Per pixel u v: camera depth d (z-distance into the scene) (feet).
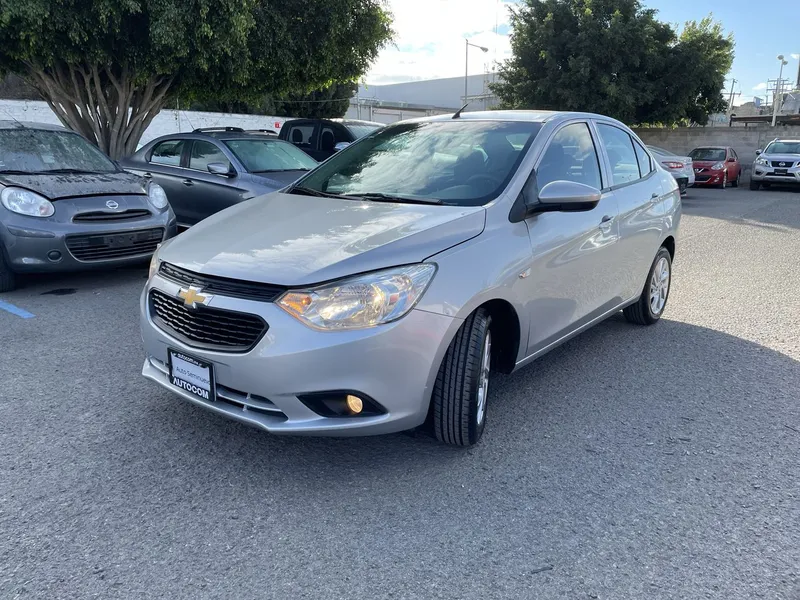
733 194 64.90
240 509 9.12
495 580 7.77
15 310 18.52
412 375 9.37
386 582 7.72
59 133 24.07
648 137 91.30
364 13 41.65
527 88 80.53
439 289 9.52
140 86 41.19
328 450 10.78
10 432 11.23
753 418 12.26
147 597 7.43
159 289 10.37
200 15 32.12
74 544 8.32
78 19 30.63
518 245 10.99
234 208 12.85
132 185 22.04
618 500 9.47
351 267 9.14
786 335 17.35
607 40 73.31
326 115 109.70
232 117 80.43
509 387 13.65
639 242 15.74
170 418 11.83
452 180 12.14
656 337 17.06
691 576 7.87
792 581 7.79
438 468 10.28
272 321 8.95
